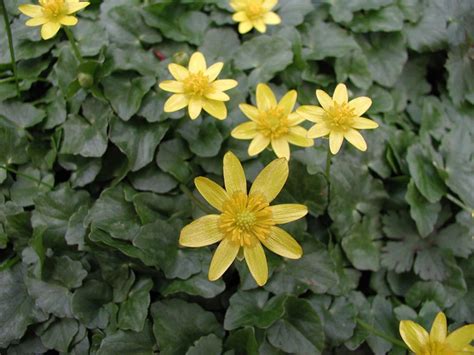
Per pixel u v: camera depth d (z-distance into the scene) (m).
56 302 0.16
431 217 0.19
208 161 0.19
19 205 0.18
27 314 0.17
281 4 0.22
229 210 0.14
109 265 0.17
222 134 0.19
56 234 0.17
